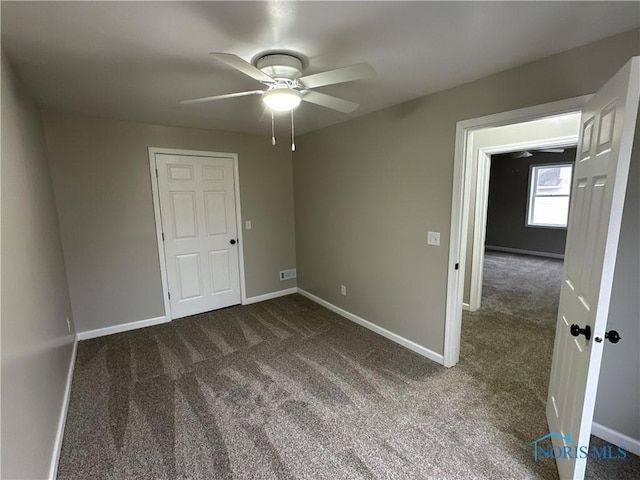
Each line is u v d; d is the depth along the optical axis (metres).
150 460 1.69
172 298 3.56
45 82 2.02
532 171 7.03
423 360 2.65
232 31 1.45
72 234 2.95
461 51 1.70
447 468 1.62
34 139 2.23
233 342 3.03
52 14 1.28
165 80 2.03
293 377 2.43
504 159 7.43
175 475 1.60
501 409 2.04
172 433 1.88
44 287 1.92
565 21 1.41
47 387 1.71
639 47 1.48
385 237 2.95
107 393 2.26
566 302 1.68
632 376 1.65
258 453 1.73
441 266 2.49
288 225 4.34
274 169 4.11
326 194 3.65
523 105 1.89
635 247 1.58
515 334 3.13
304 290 4.37
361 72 1.51
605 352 1.72
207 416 2.01
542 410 2.03
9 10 1.24
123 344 3.00
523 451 1.71
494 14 1.34
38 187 2.15
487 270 5.79
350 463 1.66
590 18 1.38
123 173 3.14
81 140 2.91
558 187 6.80
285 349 2.87
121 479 1.58
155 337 3.15
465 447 1.74
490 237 7.91
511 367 2.54
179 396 2.22
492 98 2.04
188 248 3.61
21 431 1.24
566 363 1.59
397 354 2.76
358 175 3.16
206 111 2.78
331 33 1.49
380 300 3.11
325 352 2.81
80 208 2.97
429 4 1.26
